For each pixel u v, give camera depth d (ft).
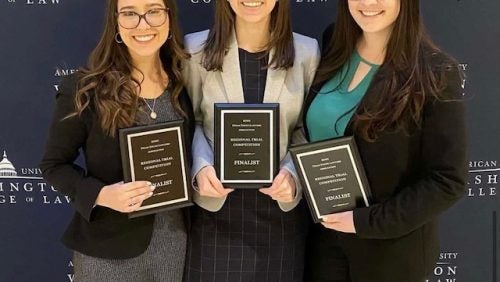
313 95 6.00
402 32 5.21
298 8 7.55
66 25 7.50
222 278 6.15
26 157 7.84
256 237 6.12
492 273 8.10
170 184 5.70
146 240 5.91
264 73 6.02
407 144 5.26
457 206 7.94
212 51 5.96
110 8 5.61
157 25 5.58
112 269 5.92
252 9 5.65
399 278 5.59
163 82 5.98
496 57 7.52
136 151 5.57
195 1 7.52
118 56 5.70
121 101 5.53
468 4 7.41
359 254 5.74
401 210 5.24
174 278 6.15
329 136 5.74
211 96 6.04
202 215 6.19
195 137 6.17
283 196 5.73
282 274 6.18
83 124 5.69
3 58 7.58
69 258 8.15
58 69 7.61
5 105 7.70
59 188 5.80
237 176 5.73
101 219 5.86
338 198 5.55
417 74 5.04
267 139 5.67
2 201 7.96
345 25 5.79
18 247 8.11
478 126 7.69
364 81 5.60
